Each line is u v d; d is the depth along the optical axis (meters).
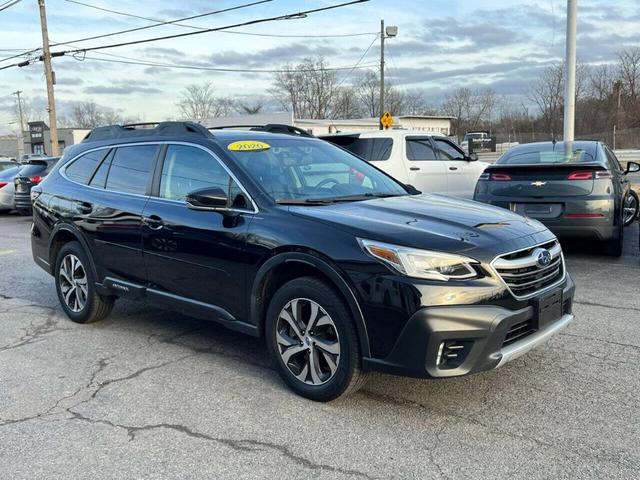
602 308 5.69
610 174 7.45
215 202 4.10
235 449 3.27
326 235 3.66
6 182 16.38
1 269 8.62
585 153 8.12
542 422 3.49
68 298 5.78
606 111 52.19
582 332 5.02
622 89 52.41
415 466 3.05
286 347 3.93
